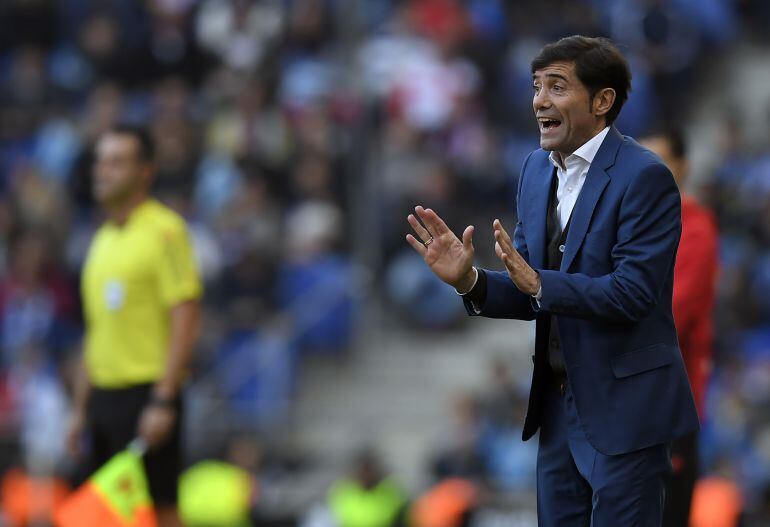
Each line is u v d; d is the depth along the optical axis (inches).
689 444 781.3
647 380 605.9
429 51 2166.6
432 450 1668.3
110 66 2196.1
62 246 1871.3
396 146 1962.4
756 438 1593.3
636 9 2217.0
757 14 2407.7
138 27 2223.2
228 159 1980.8
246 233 1828.2
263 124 2009.1
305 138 1972.2
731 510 1159.6
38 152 2090.3
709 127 2239.2
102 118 2047.2
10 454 1557.6
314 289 1807.3
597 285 584.7
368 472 1483.8
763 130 2247.8
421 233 610.9
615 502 603.5
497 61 2175.2
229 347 1720.0
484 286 610.5
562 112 600.7
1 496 1510.8
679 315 774.5
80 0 2281.0
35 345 1755.7
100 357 945.5
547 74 602.9
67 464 1533.0
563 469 632.4
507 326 1891.0
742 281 1793.8
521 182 644.7
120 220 951.0
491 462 1573.6
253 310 1758.1
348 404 1784.0
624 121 2058.3
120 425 938.1
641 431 602.2
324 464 1695.4
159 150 1956.2
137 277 932.6
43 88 2176.4
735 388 1652.3
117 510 882.1
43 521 1497.3
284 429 1702.8
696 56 2242.9
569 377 610.9
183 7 2222.0
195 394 1654.8
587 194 604.7
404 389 1806.1
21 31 2281.0
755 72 2319.1
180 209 1879.9
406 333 1857.8
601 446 603.5
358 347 1827.0
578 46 599.8
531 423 637.3
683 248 781.3
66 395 1592.0
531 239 625.9
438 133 2038.6
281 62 2137.1
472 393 1656.0
